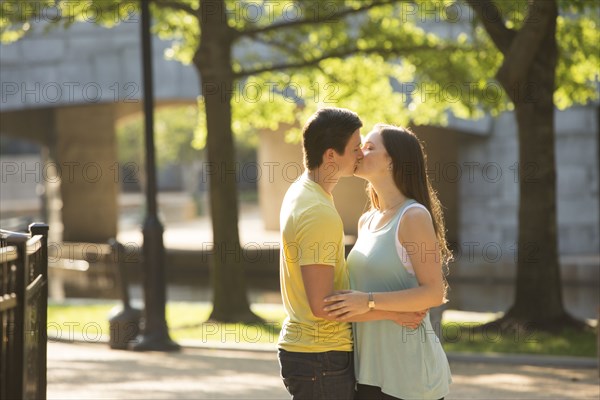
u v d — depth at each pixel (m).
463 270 36.12
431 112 26.66
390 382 6.20
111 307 26.28
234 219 22.83
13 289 6.22
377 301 6.01
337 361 6.18
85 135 49.06
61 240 49.38
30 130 48.75
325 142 6.13
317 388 6.14
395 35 23.73
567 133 38.19
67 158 49.00
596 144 37.97
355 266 6.38
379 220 6.41
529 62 18.69
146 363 15.76
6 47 40.28
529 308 19.52
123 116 50.56
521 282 19.66
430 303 6.11
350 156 6.18
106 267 41.09
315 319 6.14
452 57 23.25
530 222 19.53
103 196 49.34
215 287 22.81
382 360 6.22
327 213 6.00
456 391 12.74
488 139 39.56
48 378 13.66
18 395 6.21
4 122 48.00
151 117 18.73
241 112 27.67
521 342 17.91
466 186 40.06
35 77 40.41
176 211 69.19
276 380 13.66
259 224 59.91
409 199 6.36
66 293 33.72
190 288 35.62
